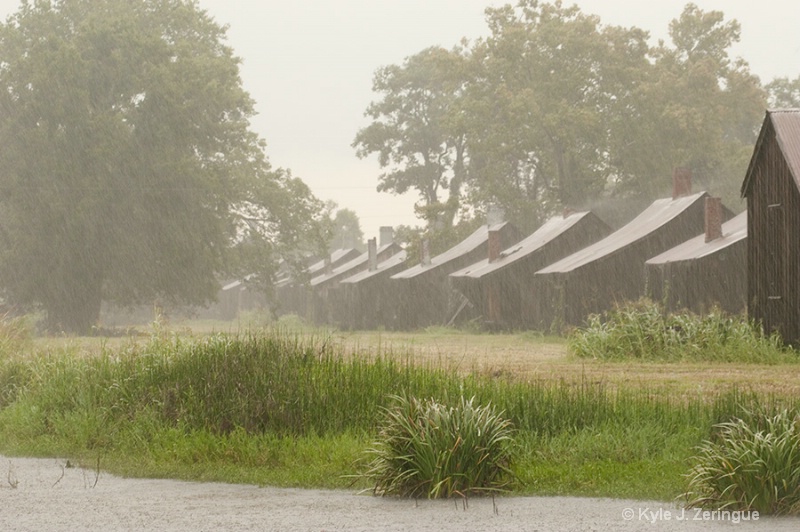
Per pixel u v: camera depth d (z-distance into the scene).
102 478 21.09
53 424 27.03
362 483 19.59
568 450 21.62
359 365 27.56
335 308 153.25
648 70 131.88
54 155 106.19
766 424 18.38
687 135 123.50
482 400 24.42
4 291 115.06
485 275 103.56
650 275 82.06
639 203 131.62
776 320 56.16
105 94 114.19
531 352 61.66
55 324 106.12
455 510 17.05
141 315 155.50
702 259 74.44
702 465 17.88
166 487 19.78
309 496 18.61
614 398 26.59
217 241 113.25
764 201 57.69
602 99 129.75
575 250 103.62
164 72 111.75
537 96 126.38
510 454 19.80
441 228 142.38
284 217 123.38
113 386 27.97
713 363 49.81
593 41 127.00
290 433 24.23
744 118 149.25
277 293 188.62
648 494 18.16
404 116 177.38
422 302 124.25
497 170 138.50
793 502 16.58
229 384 26.17
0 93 111.25
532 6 132.62
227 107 118.50
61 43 111.00
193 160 110.69
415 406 19.78
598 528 15.49
